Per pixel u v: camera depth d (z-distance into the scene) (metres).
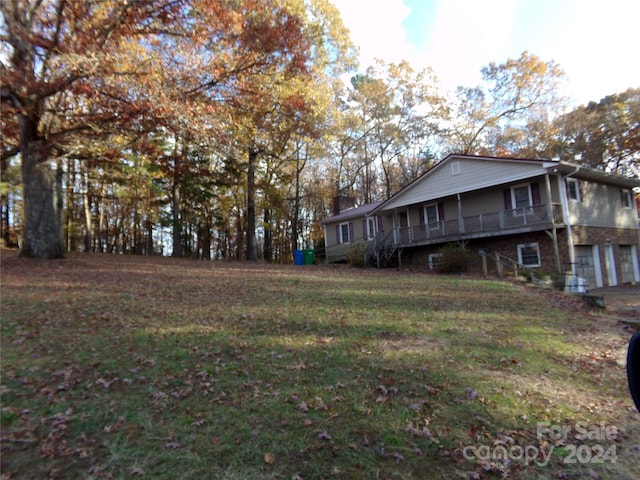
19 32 9.98
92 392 3.95
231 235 41.97
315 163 38.78
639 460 3.25
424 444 3.37
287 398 4.06
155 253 45.72
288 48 14.23
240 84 13.84
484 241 19.67
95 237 37.69
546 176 16.58
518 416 3.90
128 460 2.96
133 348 5.20
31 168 12.59
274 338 5.95
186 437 3.30
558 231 16.92
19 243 30.80
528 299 10.12
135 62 11.37
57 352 4.89
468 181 19.73
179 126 11.80
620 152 29.23
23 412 3.48
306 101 17.88
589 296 9.82
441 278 14.55
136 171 18.95
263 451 3.17
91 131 12.61
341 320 7.18
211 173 24.73
